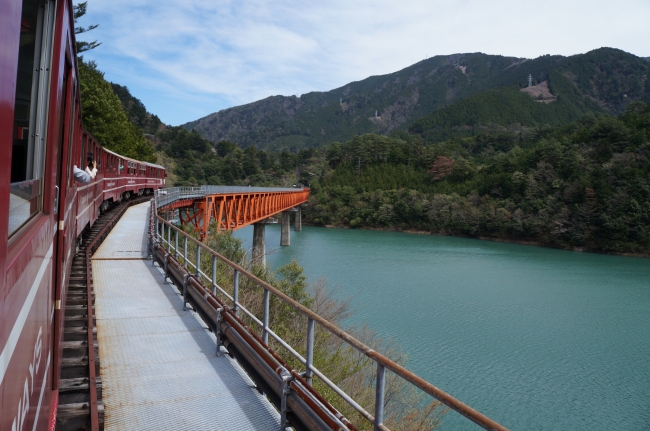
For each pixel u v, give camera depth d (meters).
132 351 7.14
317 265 49.00
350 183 128.62
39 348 2.71
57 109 3.40
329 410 4.44
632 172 79.50
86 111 45.50
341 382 12.59
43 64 2.88
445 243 78.12
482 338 26.53
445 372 21.39
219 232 25.95
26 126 3.55
